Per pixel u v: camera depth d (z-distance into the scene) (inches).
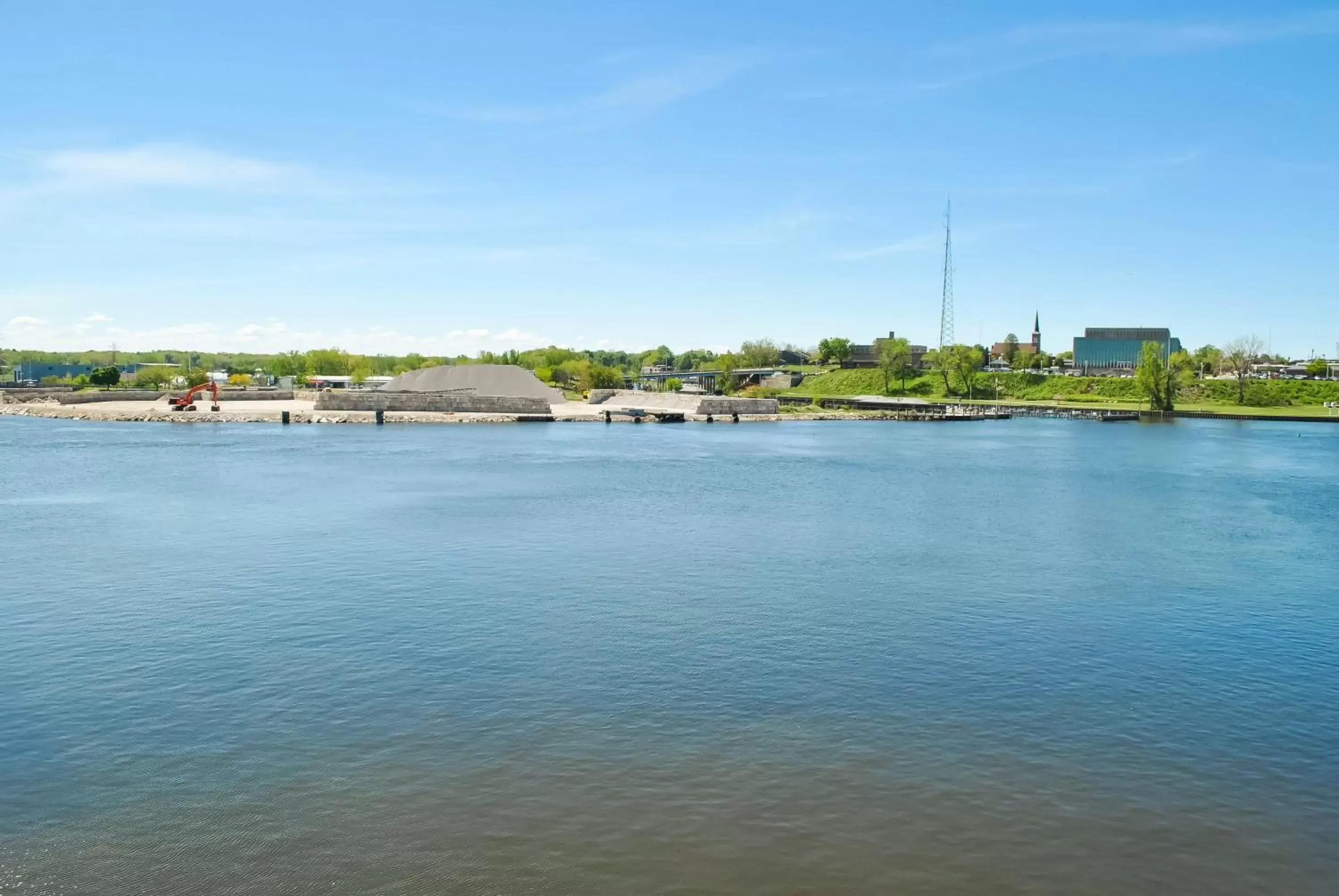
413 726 1058.1
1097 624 1514.5
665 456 4306.1
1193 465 4207.7
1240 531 2431.1
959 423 7460.6
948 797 902.4
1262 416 7869.1
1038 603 1644.9
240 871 767.1
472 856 788.6
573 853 795.4
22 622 1450.5
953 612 1571.1
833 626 1475.1
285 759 970.7
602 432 5821.9
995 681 1229.7
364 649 1328.7
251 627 1428.4
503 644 1355.8
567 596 1640.0
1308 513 2748.5
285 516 2449.6
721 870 773.3
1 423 6087.6
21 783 917.8
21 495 2822.3
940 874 772.0
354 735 1030.4
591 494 2938.0
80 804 876.0
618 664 1274.6
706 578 1790.1
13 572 1792.6
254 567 1841.8
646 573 1823.3
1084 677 1253.7
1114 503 2938.0
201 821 846.5
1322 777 961.5
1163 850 813.9
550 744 1011.3
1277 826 858.8
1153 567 1966.0
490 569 1839.3
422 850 797.2
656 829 836.0
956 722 1088.2
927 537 2274.9
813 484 3341.5
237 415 6284.5
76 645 1342.3
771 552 2057.1
